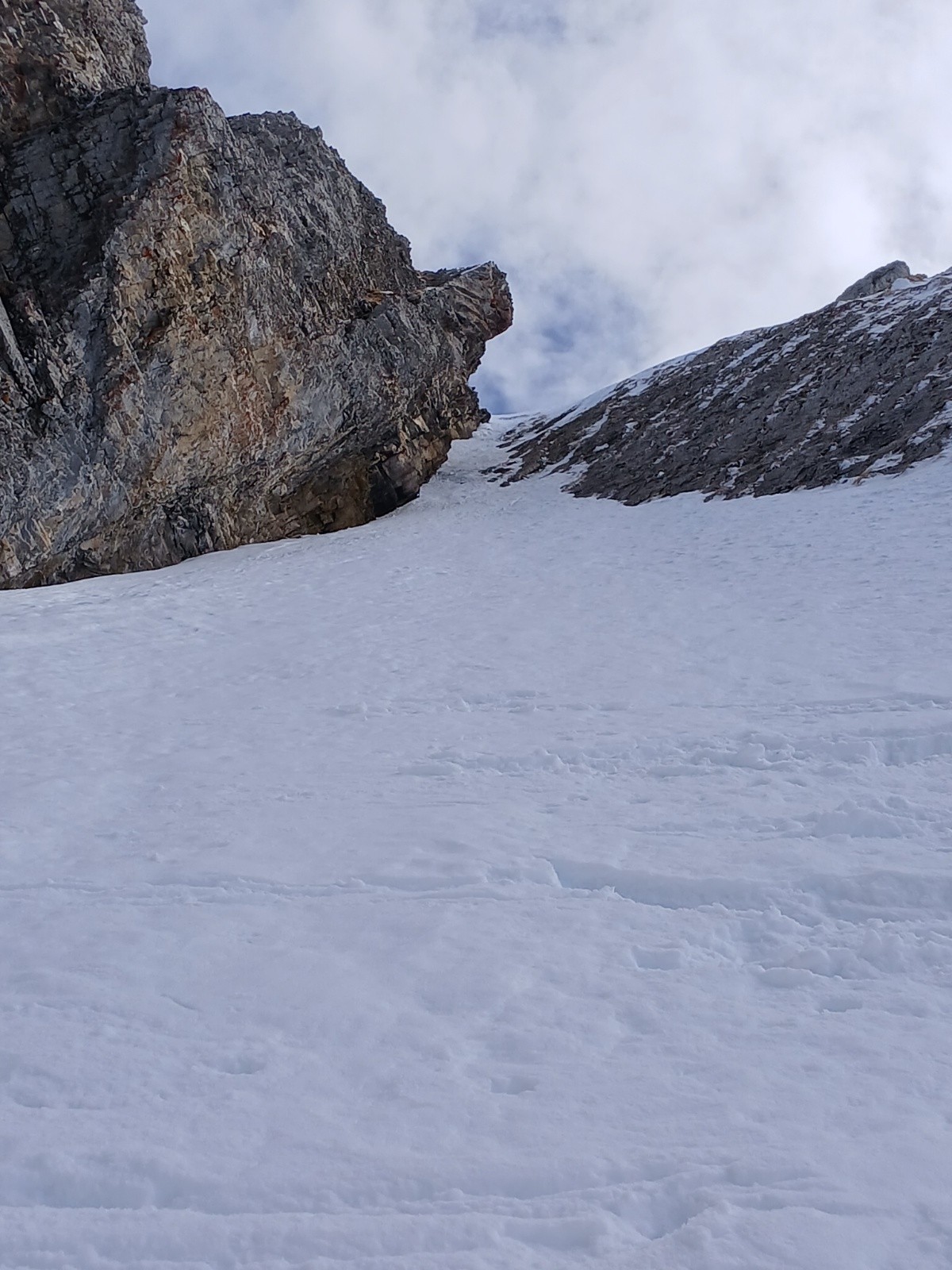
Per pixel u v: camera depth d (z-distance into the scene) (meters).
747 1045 3.67
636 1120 3.22
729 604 13.88
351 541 24.88
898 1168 2.93
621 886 5.31
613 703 9.52
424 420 34.91
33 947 4.75
